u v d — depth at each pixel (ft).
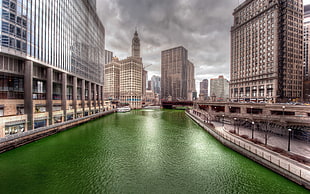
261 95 270.26
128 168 74.84
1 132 96.48
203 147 105.29
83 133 145.18
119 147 105.91
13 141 95.09
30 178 64.03
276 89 245.24
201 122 184.03
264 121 126.11
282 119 110.01
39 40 130.52
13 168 72.54
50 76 145.79
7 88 112.47
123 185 60.39
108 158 86.53
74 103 196.13
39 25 130.93
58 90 175.22
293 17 269.85
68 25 182.70
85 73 231.50
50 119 143.64
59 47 161.89
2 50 100.42
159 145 111.14
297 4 275.18
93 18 267.80
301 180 54.39
